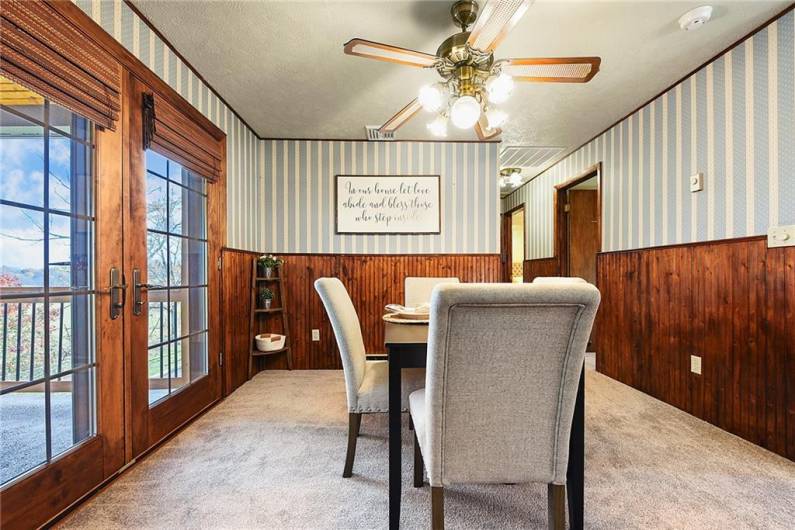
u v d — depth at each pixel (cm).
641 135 291
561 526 108
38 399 132
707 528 130
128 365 172
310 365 362
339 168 367
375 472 167
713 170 226
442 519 105
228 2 176
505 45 210
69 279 145
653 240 278
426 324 165
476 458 104
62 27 137
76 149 148
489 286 88
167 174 212
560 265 449
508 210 623
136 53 181
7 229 123
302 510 140
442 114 204
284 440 199
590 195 462
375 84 254
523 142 372
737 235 210
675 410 245
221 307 270
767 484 157
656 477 162
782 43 185
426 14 184
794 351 178
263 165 362
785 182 184
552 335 97
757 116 198
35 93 129
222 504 144
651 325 276
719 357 218
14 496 120
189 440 199
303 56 221
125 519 135
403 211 370
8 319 123
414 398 150
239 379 301
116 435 164
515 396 102
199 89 243
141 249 182
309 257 365
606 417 231
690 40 206
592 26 193
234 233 299
